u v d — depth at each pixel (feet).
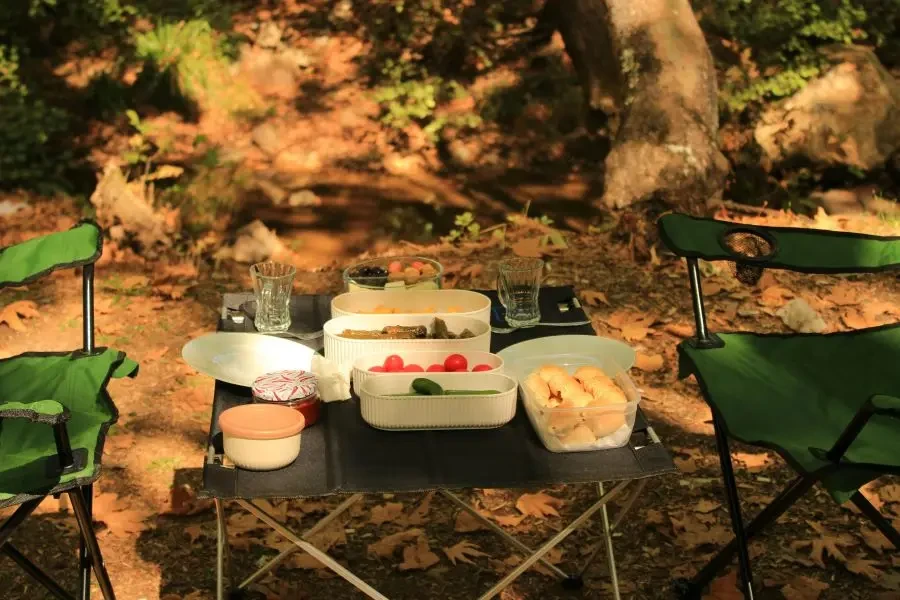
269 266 9.43
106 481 11.37
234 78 27.86
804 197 20.92
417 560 9.98
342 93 27.48
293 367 8.66
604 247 17.76
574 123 25.58
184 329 15.01
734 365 8.79
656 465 7.40
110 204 17.84
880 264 9.16
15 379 8.69
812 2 24.97
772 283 16.19
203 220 20.20
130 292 16.21
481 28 29.30
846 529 10.45
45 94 26.53
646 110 18.25
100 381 8.63
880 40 24.95
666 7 19.02
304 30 30.12
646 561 10.03
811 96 21.72
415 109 25.84
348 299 9.32
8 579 9.73
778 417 8.13
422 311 9.39
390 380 7.93
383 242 19.62
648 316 15.12
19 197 21.59
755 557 10.03
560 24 21.65
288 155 24.79
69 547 10.22
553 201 22.17
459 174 24.22
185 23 29.04
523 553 9.32
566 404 7.77
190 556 10.12
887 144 21.04
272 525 7.36
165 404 12.97
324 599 9.47
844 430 7.59
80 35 28.99
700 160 17.94
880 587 9.59
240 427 7.25
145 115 26.07
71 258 9.05
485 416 7.79
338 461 7.41
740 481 11.35
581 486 11.32
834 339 9.17
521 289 9.40
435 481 7.17
